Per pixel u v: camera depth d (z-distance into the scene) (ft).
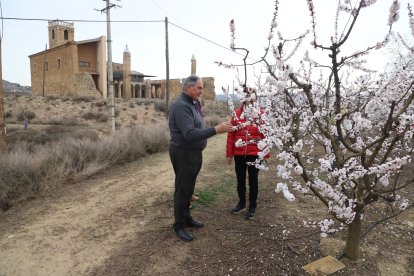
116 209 15.69
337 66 7.89
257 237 12.01
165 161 27.02
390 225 12.63
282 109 10.06
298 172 8.05
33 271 10.68
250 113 8.61
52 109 96.02
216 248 11.34
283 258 10.58
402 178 16.66
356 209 9.52
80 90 126.00
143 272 10.16
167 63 65.41
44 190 18.33
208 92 162.71
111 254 11.44
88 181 20.77
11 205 16.67
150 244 11.89
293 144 8.52
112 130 43.75
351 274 9.60
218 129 10.57
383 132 7.84
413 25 7.79
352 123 9.27
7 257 11.60
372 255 10.61
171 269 10.23
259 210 14.65
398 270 9.82
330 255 10.64
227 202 15.80
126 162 26.48
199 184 18.99
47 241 12.66
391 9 7.07
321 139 11.61
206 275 9.85
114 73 169.78
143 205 16.10
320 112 8.80
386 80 8.00
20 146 35.78
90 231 13.38
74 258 11.34
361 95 9.73
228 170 22.63
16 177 18.48
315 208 14.58
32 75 167.43
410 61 9.34
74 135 52.29
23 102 99.55
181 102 11.26
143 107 110.32
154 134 32.53
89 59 142.10
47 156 22.08
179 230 12.19
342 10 7.42
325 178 17.21
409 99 7.50
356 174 8.12
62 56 138.21
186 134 10.93
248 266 10.21
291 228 12.63
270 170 21.76
